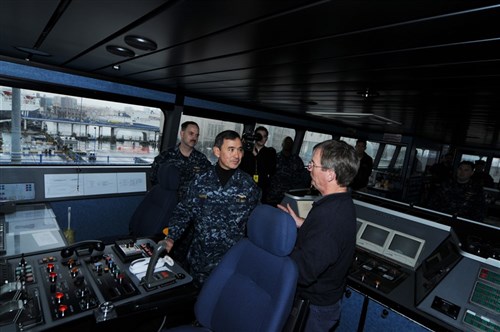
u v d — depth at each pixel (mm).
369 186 6871
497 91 1708
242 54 1500
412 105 2719
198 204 1936
